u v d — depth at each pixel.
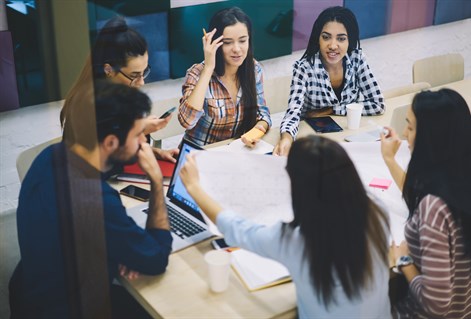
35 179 1.63
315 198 1.33
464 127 1.49
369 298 1.39
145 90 1.61
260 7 1.62
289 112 1.64
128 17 1.58
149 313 1.46
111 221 1.55
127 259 1.51
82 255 1.62
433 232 1.47
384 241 1.39
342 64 1.63
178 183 1.64
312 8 1.62
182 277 1.48
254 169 1.52
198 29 1.61
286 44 1.64
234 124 1.66
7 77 1.91
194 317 1.38
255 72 1.63
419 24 1.67
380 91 1.63
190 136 1.68
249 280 1.45
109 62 1.60
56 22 1.64
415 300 1.52
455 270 1.52
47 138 1.95
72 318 1.67
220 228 1.47
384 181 1.54
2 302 1.99
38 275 1.67
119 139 1.59
